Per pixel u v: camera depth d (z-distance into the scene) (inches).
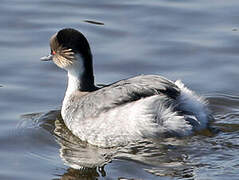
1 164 542.0
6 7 843.4
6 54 742.5
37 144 581.0
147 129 546.3
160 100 546.0
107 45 764.0
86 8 848.9
